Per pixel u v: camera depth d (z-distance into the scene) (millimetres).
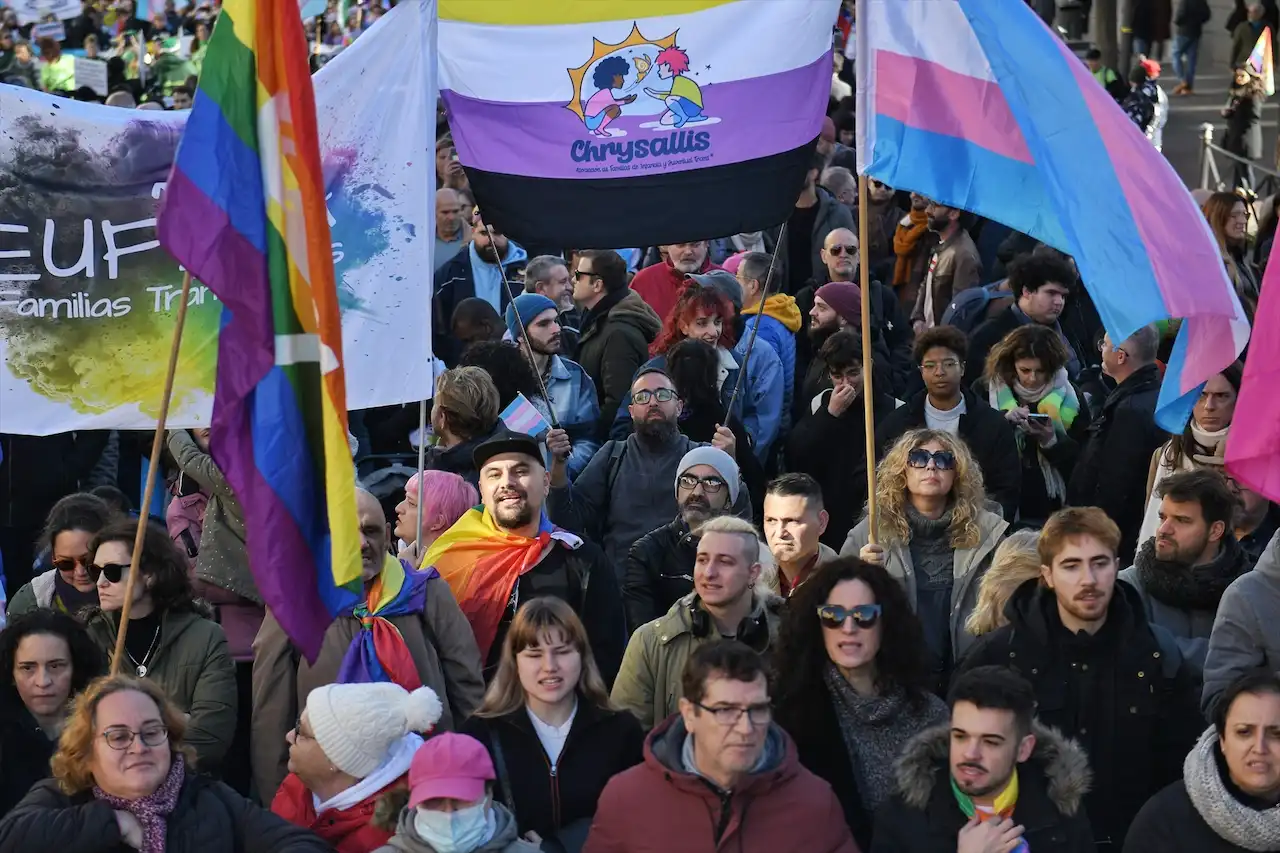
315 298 12000
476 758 11078
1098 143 13891
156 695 11523
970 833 10961
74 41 53625
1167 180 13867
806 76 15867
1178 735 12438
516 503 14469
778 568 14711
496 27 15914
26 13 51531
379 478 18516
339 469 11812
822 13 15812
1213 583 14008
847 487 19094
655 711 13367
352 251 14805
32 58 48688
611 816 11141
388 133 14797
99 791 11328
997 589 13336
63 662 12781
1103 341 19328
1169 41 58031
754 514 18922
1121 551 18219
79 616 14023
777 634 12750
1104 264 13695
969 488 14742
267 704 13430
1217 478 14148
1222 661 12836
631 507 17562
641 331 21312
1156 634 12672
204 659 13664
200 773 12617
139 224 14789
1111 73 44250
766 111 15883
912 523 14836
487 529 14742
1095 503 18344
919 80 14188
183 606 13773
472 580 14492
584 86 15914
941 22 14141
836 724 12383
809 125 15906
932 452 14688
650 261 28375
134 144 14750
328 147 14688
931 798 11203
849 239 24219
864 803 12266
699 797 10977
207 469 15516
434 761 11039
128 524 13703
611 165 15969
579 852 11984
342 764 12062
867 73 14195
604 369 21062
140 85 50469
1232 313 13711
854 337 19266
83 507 15031
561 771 12195
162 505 19812
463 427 17375
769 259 23359
